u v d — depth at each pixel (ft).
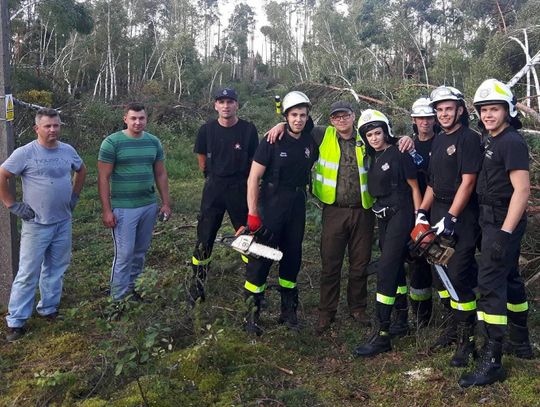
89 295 17.06
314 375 11.92
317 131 14.02
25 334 14.39
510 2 55.06
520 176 10.19
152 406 10.59
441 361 11.73
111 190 15.56
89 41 89.81
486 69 35.17
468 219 11.51
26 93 49.93
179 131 59.67
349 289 14.61
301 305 15.88
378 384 11.31
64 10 60.70
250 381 11.50
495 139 10.62
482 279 10.80
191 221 26.11
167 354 12.51
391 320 13.76
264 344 13.06
